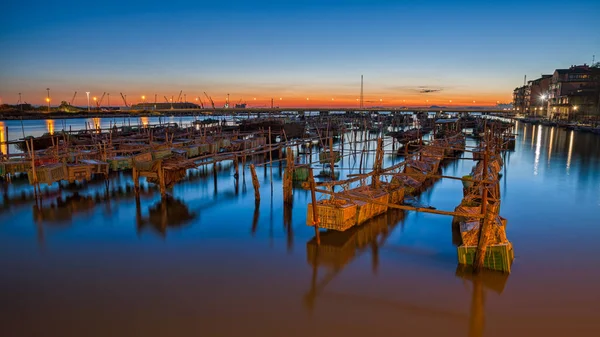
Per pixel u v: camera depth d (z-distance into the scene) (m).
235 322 13.41
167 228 23.03
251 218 25.02
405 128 114.94
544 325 13.26
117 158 39.28
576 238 20.98
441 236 21.33
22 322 13.49
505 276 16.47
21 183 35.22
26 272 17.23
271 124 76.00
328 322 13.44
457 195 31.02
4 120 162.12
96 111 191.62
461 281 16.19
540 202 28.59
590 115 116.19
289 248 19.84
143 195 31.22
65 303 14.66
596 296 14.99
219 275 16.88
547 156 53.75
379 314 13.88
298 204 28.52
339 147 67.62
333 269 17.41
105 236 21.72
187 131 75.25
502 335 12.77
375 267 17.56
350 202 22.38
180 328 13.09
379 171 26.22
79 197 30.39
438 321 13.49
